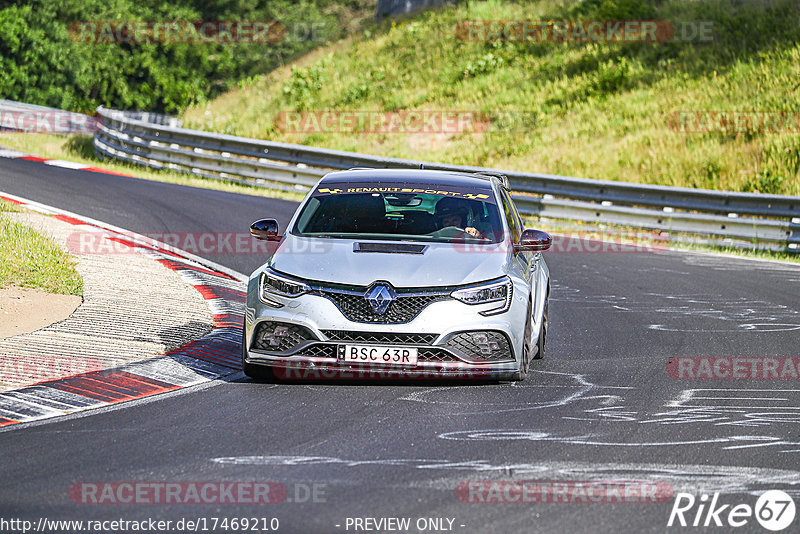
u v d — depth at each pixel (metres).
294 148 83.81
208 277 44.62
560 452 20.59
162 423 22.61
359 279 26.06
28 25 182.25
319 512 16.47
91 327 31.94
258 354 26.55
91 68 191.38
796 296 47.16
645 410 24.84
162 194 72.38
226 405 24.48
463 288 26.14
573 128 102.94
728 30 119.44
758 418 24.23
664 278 52.56
